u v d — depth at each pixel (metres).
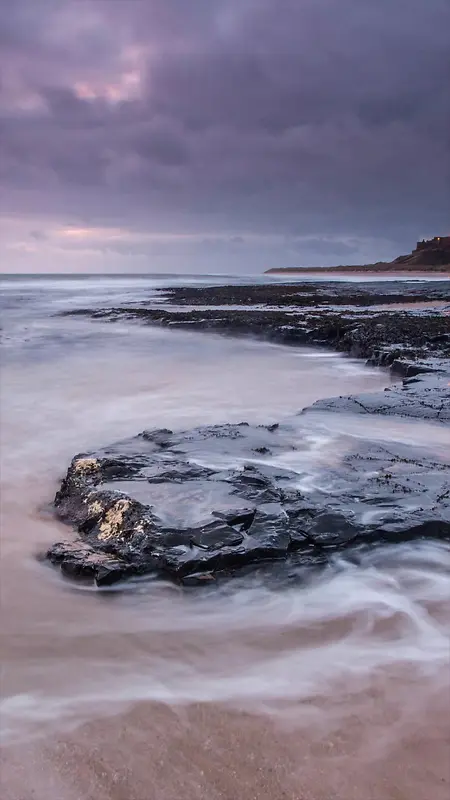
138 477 5.58
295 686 3.14
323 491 5.24
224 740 2.72
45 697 3.09
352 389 12.89
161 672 3.30
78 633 3.71
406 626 3.71
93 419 10.18
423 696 3.03
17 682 3.22
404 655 3.41
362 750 2.63
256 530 4.52
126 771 2.54
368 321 21.17
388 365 14.60
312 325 21.16
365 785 2.43
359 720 2.85
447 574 4.30
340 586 4.16
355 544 4.50
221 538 4.40
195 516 4.69
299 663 3.37
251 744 2.69
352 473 5.73
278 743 2.69
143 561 4.31
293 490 5.23
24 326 26.97
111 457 6.11
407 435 7.25
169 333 23.73
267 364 16.66
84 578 4.30
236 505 4.87
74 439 8.88
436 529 4.66
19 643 3.61
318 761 2.57
